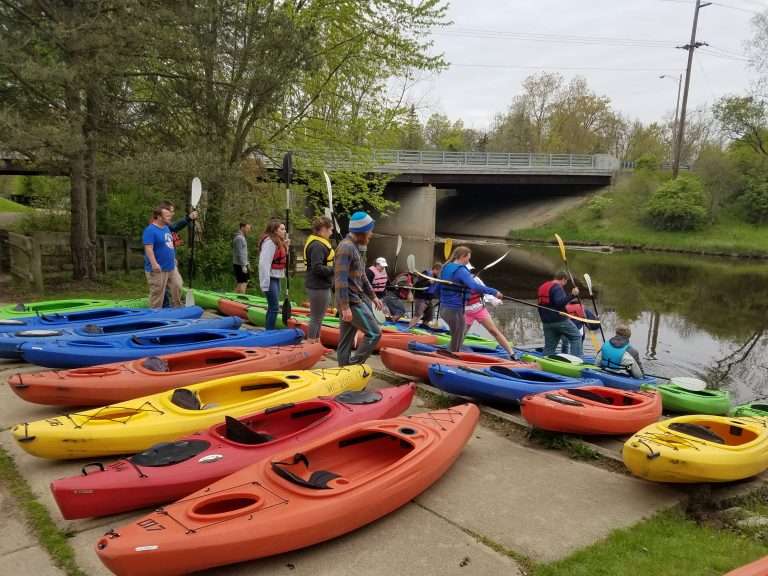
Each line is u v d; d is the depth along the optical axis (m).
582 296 18.56
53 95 11.02
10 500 3.75
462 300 6.91
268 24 12.09
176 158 11.18
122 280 12.91
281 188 15.90
